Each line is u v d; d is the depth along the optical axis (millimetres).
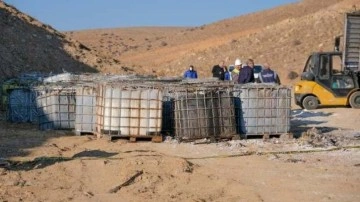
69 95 17891
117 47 102312
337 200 9961
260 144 15375
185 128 15625
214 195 10297
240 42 59844
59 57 34062
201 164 12805
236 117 16078
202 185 10938
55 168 12078
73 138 16234
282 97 16203
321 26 54156
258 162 13047
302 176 11703
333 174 11883
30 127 18531
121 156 13422
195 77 24266
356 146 15070
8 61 28719
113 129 15617
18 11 37844
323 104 25031
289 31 55875
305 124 20219
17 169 12188
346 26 24016
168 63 64500
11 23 33969
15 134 16891
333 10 59562
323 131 18219
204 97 15617
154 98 15539
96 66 36000
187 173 11727
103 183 11109
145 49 94000
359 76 25000
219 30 95188
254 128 16094
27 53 31453
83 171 11906
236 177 11609
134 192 10445
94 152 13961
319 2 96375
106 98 15656
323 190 10609
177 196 10195
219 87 15875
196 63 57375
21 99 19672
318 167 12539
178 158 12602
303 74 25469
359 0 60844
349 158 13547
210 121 15656
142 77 21484
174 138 15773
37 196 10188
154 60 74625
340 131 18266
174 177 11461
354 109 24562
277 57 49656
